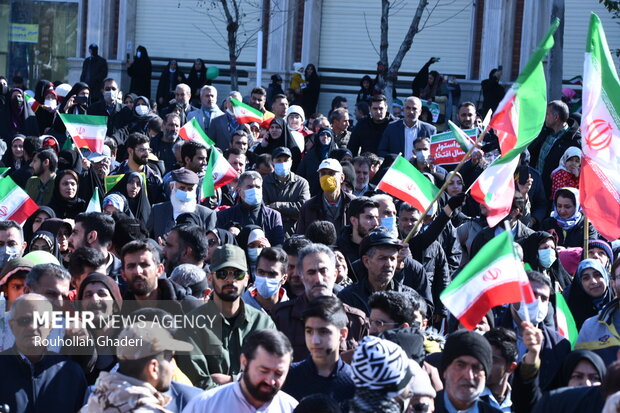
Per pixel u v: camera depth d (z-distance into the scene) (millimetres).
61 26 34531
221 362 8680
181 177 12906
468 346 7355
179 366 8461
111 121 21406
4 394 7535
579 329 10773
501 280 8266
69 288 8781
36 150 17359
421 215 11844
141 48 31109
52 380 7688
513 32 29500
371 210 11484
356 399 6730
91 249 9406
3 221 10734
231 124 19641
